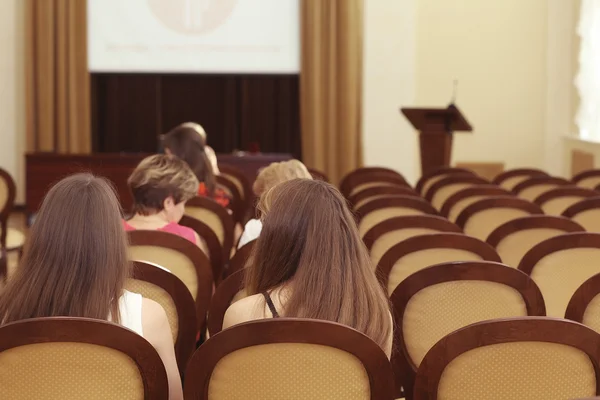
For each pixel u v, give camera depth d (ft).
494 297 10.02
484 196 20.07
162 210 13.46
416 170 40.86
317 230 7.61
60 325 6.82
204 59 39.60
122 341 6.93
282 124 41.01
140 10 39.27
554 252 12.34
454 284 10.02
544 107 41.73
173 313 10.59
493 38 41.50
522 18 41.32
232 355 6.99
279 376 7.01
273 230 7.73
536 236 14.55
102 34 39.32
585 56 39.19
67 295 7.28
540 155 41.96
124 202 31.45
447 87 41.81
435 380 7.34
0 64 38.93
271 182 14.46
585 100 39.22
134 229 13.07
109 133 40.65
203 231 15.21
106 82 40.40
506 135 41.96
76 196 7.43
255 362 6.98
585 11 39.17
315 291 7.48
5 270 12.66
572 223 14.49
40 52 38.91
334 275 7.51
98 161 31.45
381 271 11.97
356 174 28.32
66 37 39.04
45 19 38.73
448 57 41.65
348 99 39.68
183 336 10.71
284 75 40.32
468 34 41.55
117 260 7.47
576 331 7.07
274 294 7.72
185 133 19.02
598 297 9.83
